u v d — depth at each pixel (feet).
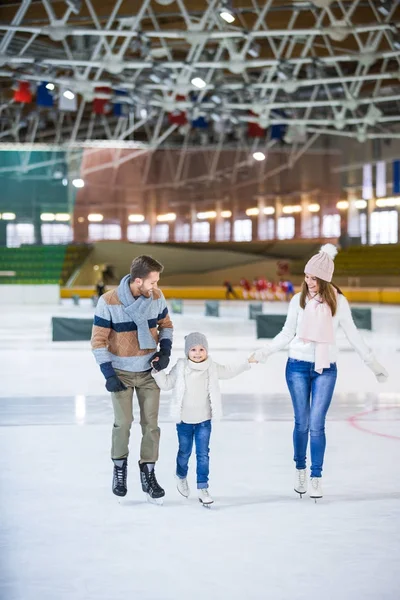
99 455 36.29
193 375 27.68
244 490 30.14
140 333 27.91
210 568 21.67
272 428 42.68
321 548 23.34
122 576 21.09
